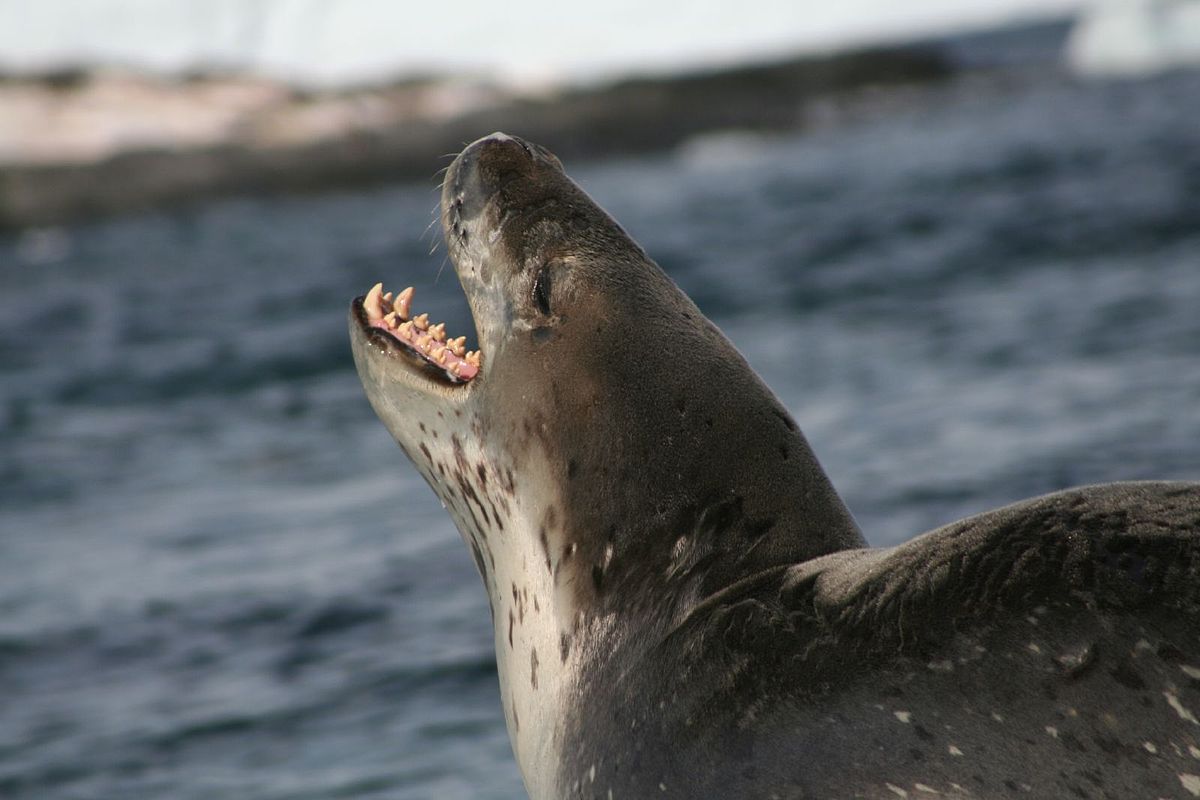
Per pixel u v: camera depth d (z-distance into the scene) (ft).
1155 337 193.26
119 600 142.41
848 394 184.85
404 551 148.25
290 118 529.86
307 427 205.87
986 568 50.42
